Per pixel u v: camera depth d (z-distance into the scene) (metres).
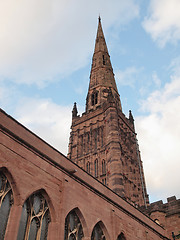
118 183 56.00
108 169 60.28
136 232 32.19
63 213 22.38
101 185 30.48
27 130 23.36
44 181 22.14
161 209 46.12
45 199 22.03
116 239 27.80
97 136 70.00
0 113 21.31
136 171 70.31
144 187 69.19
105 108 74.81
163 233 39.38
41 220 21.09
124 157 67.25
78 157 69.31
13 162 20.03
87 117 77.75
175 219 44.16
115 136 65.38
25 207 20.34
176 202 45.94
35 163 21.97
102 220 27.08
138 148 78.62
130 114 86.56
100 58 99.88
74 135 76.50
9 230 18.08
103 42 108.62
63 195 23.23
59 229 21.39
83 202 25.47
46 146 24.75
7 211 18.83
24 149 21.45
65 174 24.80
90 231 24.80
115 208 30.30
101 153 65.88
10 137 20.59
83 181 26.56
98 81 90.00
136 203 60.56
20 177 20.11
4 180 19.36
